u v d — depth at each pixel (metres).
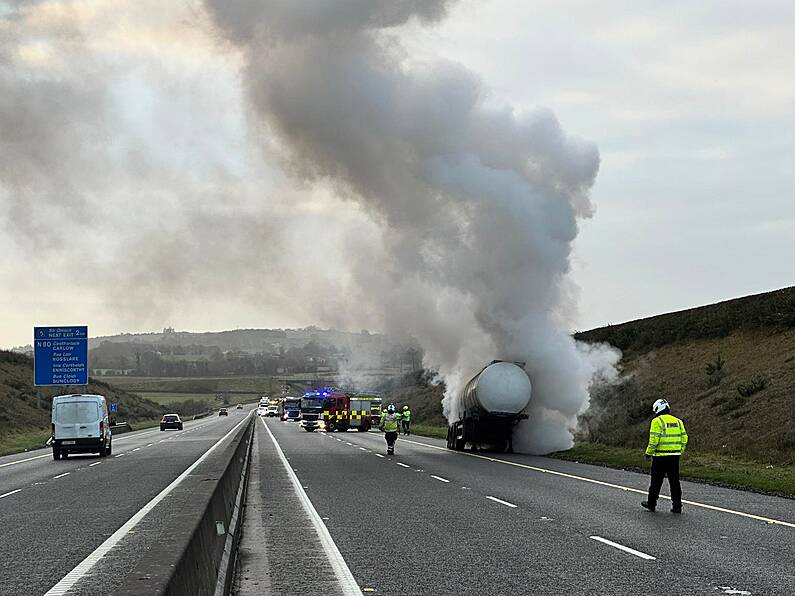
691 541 14.19
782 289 58.69
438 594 10.32
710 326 57.12
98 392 125.38
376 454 39.69
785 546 13.66
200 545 8.07
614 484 24.34
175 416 92.06
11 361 116.69
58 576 11.77
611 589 10.52
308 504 19.77
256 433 72.00
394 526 16.12
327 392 85.00
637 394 50.81
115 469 33.16
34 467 36.38
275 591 10.53
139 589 5.06
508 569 11.85
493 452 40.81
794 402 35.72
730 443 34.22
